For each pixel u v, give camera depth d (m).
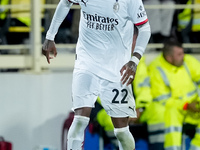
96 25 14.26
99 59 14.49
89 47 14.49
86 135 19.19
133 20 14.34
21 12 20.09
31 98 19.77
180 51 19.36
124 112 14.80
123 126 14.91
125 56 14.64
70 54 20.23
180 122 19.31
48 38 15.02
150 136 19.17
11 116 19.75
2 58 19.75
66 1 14.59
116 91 14.66
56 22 14.88
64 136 19.75
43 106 19.83
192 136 19.58
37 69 19.83
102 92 14.69
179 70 19.58
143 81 19.28
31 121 19.80
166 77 19.44
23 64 19.88
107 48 14.44
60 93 19.92
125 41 14.55
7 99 19.72
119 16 14.15
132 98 14.95
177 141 19.06
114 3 14.02
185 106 19.41
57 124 19.92
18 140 19.80
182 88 19.52
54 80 19.88
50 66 19.97
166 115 19.22
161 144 19.11
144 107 19.11
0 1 20.00
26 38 20.30
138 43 14.38
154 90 19.48
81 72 14.49
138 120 19.19
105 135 19.12
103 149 19.14
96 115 19.16
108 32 14.31
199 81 19.84
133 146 15.06
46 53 15.08
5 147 19.05
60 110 19.92
